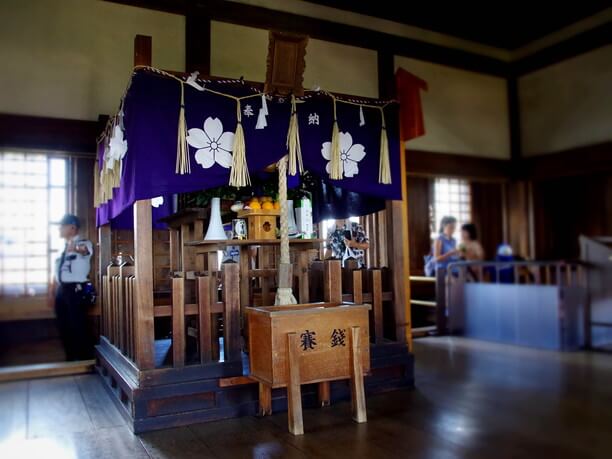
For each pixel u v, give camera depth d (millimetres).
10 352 5148
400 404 3283
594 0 6070
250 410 3090
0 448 2645
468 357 4789
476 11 6098
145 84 2832
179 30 4844
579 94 6719
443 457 2441
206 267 4090
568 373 4117
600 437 2688
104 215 4184
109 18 4676
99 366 4262
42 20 4500
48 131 4453
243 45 5086
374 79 5781
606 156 6398
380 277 3631
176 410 2918
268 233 3410
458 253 6445
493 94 7387
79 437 2781
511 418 3000
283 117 3182
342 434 2754
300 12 5336
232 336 3051
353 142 3457
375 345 3555
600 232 8117
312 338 2812
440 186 8078
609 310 5336
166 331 4637
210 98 2992
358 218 4695
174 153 2885
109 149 3465
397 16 6000
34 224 6070
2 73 4367
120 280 3451
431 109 6801
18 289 5980
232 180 2979
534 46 7113
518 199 7738
